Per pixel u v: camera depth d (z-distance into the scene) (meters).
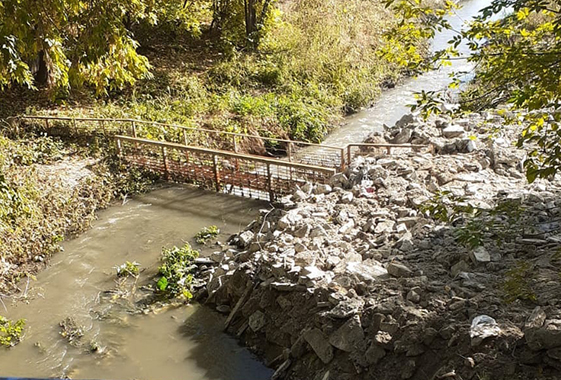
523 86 5.02
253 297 8.50
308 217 10.02
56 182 12.71
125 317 9.02
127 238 11.64
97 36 6.87
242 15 22.66
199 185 14.15
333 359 6.87
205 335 8.49
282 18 24.14
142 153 14.77
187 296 9.36
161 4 20.14
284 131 17.28
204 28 24.22
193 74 19.78
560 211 8.34
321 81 20.94
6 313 9.24
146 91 18.09
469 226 6.27
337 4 24.12
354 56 22.27
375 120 19.34
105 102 17.45
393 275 7.60
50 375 7.77
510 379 5.46
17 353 8.26
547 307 5.89
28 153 13.48
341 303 7.12
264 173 13.66
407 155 12.59
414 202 9.99
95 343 8.37
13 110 15.84
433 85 21.95
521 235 7.80
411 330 6.37
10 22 5.99
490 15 4.99
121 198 13.47
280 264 8.33
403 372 6.19
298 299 7.80
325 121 18.36
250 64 20.72
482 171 11.35
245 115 17.20
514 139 12.76
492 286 6.77
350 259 8.34
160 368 7.83
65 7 7.43
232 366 7.78
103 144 14.88
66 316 9.10
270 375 7.54
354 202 10.46
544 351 5.47
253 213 12.53
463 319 6.32
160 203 13.24
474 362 5.71
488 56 5.25
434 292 6.95
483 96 5.35
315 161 15.14
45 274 10.39
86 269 10.51
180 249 10.72
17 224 10.88
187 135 15.58
